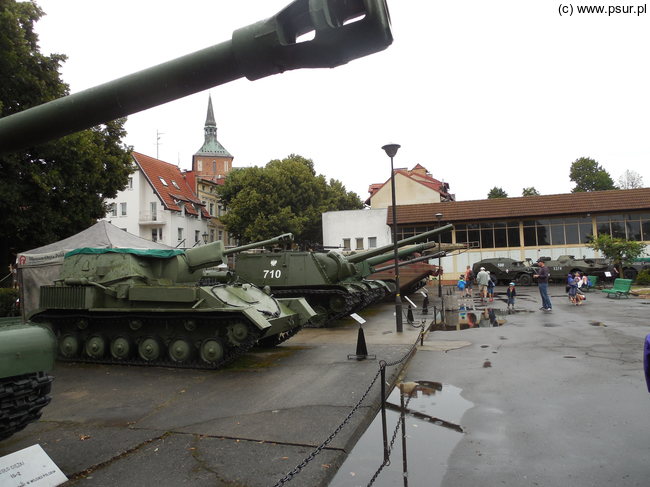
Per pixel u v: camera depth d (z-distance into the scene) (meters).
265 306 10.64
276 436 5.62
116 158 22.12
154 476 4.62
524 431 5.86
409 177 44.19
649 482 4.46
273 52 1.69
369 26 1.49
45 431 5.94
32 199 18.02
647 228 33.75
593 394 7.27
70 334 10.28
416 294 28.95
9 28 16.22
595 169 69.75
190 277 11.55
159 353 9.66
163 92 1.98
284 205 43.19
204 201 55.53
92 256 10.96
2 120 2.23
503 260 33.22
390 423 6.26
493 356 10.24
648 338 5.06
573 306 19.73
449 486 4.49
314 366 9.36
